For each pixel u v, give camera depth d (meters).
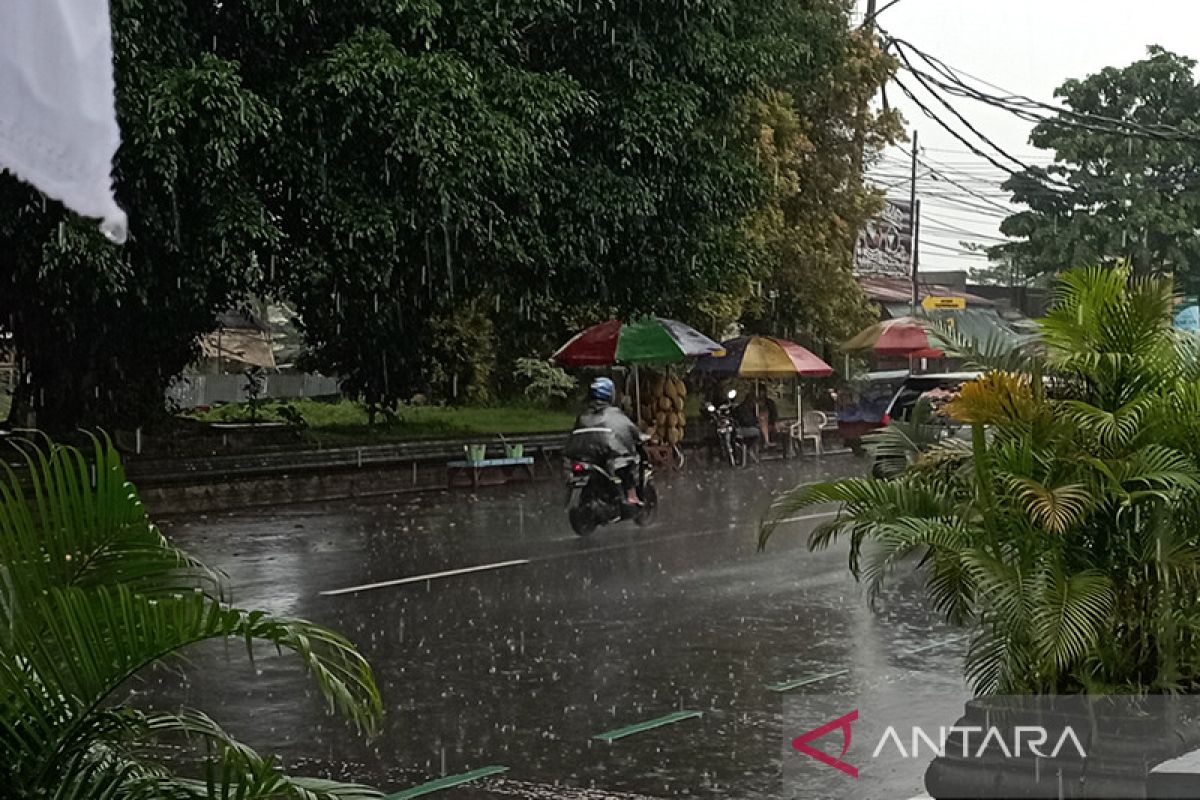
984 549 5.43
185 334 22.16
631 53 20.91
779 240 33.09
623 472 17.48
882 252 52.56
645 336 28.25
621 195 21.06
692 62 21.56
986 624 5.76
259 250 17.92
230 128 16.06
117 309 19.44
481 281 22.22
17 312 20.06
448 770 7.34
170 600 3.53
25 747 3.60
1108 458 5.43
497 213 19.36
